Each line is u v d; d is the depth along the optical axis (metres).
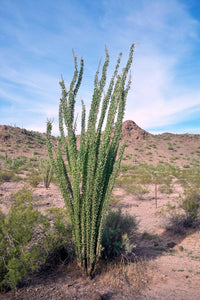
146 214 8.86
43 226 4.17
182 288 3.63
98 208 3.88
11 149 64.88
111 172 3.95
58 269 4.01
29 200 4.79
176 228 6.71
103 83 3.82
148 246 5.72
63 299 3.17
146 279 3.88
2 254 3.45
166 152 82.00
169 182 19.22
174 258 4.98
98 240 3.85
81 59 3.79
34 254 3.57
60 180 4.02
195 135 104.44
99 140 3.89
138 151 79.69
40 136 88.75
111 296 3.32
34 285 3.50
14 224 3.73
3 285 3.37
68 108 3.82
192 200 7.45
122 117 3.93
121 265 4.38
